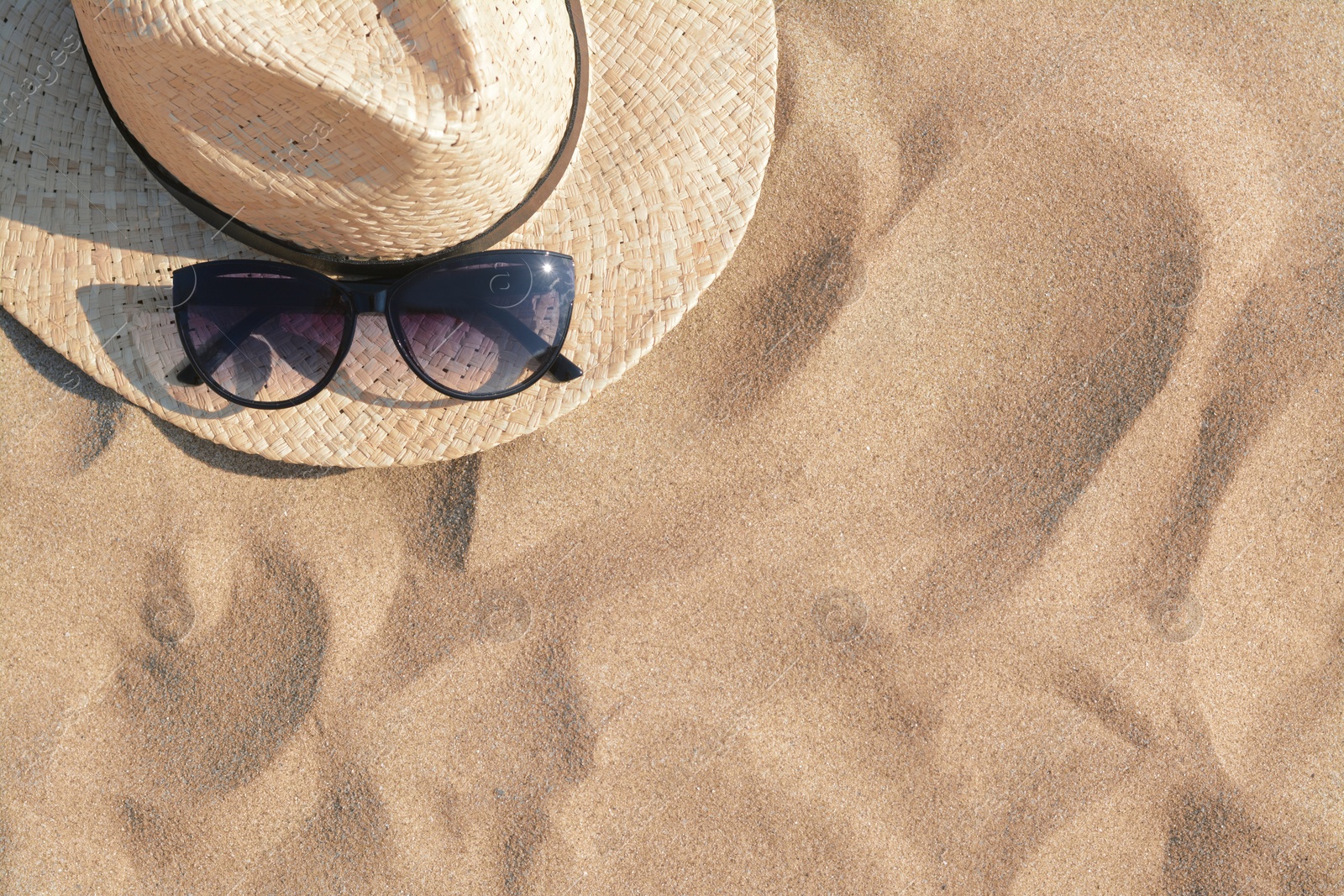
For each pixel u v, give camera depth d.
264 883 1.93
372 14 1.34
